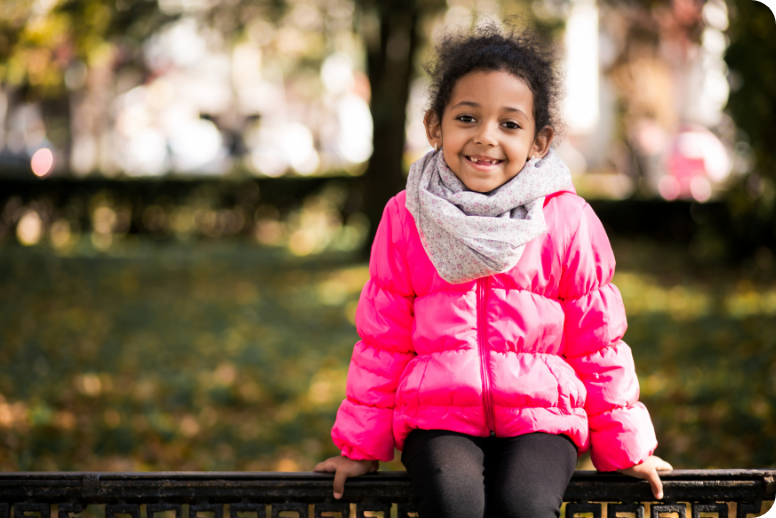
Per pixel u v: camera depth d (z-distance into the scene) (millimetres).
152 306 8172
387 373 1919
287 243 13758
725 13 8359
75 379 5344
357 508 1883
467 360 1835
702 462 3744
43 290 8898
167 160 19453
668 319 7062
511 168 1877
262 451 4129
